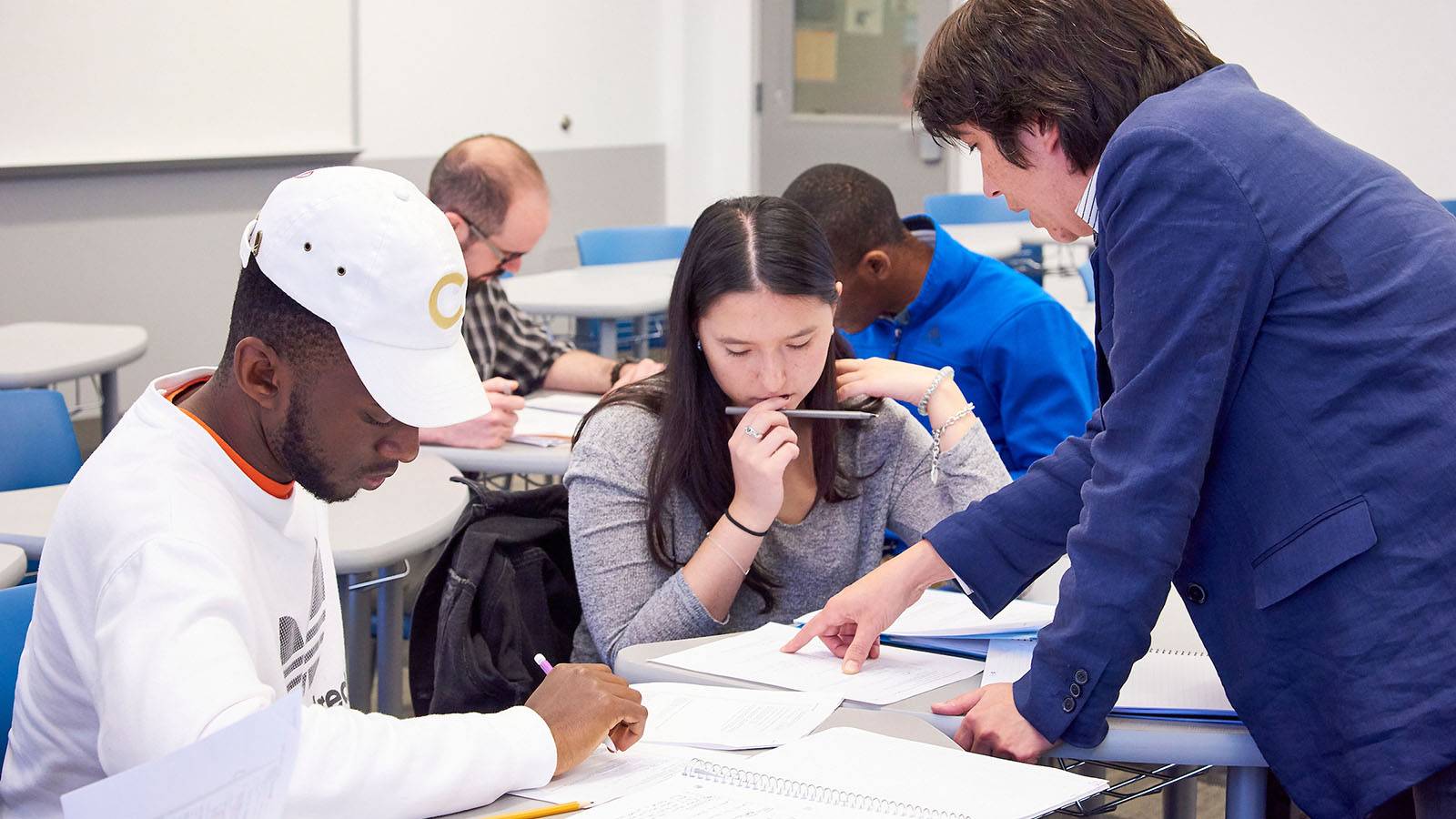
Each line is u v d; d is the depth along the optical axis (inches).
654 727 48.6
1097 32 47.9
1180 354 45.1
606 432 66.2
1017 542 54.2
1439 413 42.9
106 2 189.9
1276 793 57.9
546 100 274.1
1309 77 243.3
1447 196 233.5
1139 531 46.1
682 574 62.9
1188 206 44.7
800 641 56.7
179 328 209.5
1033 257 222.7
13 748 42.4
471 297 113.0
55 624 39.3
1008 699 49.7
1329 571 44.4
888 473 71.1
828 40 294.4
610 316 149.7
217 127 208.2
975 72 49.7
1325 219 44.3
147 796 30.0
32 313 188.4
